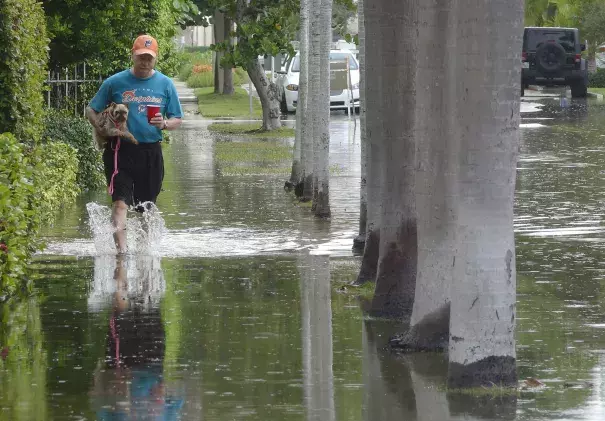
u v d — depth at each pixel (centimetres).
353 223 3166
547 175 4366
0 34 2417
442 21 1717
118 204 2619
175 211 3403
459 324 1493
